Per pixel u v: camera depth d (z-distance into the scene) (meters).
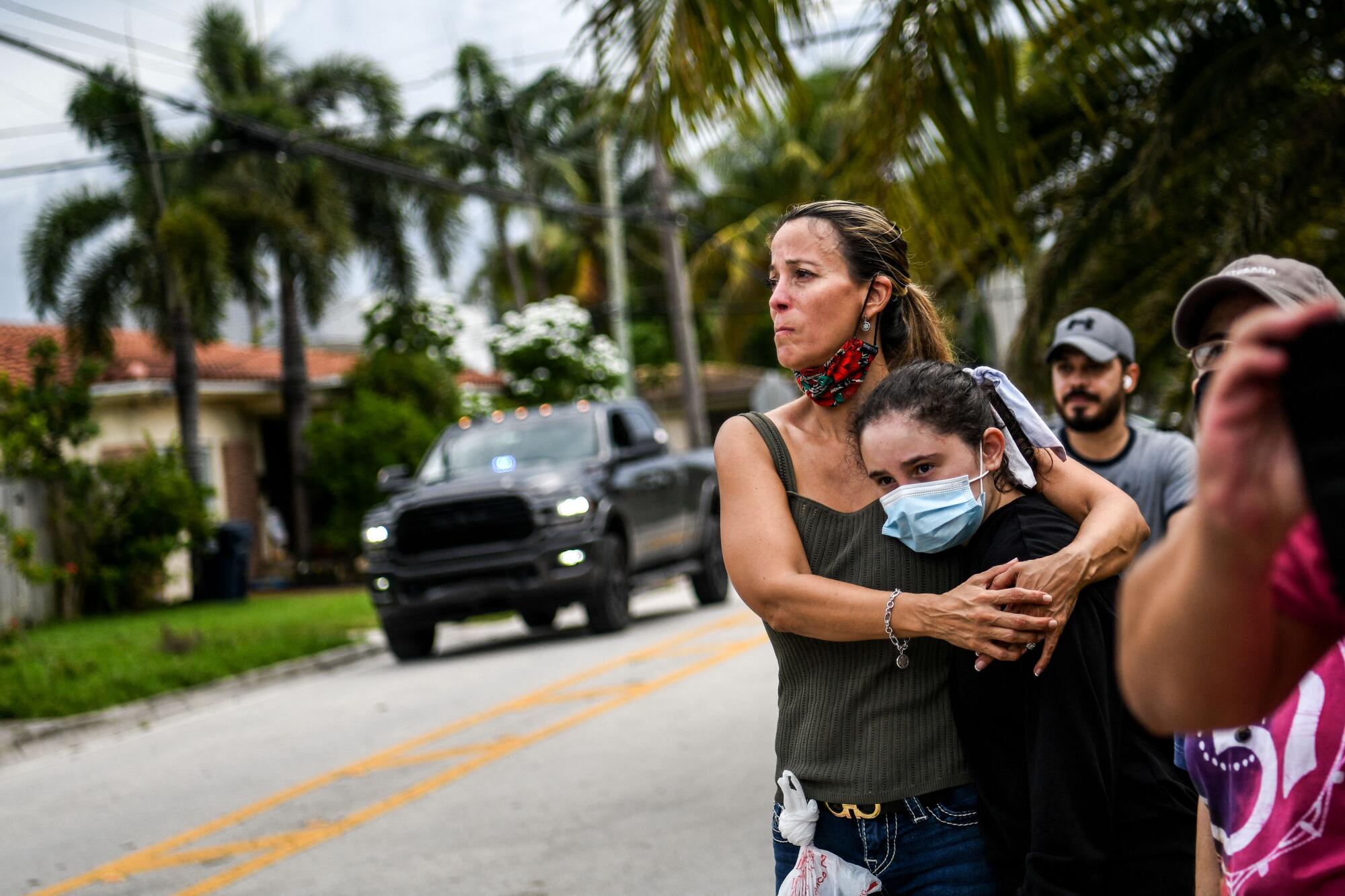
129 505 19.12
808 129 31.00
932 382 2.23
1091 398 4.71
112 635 15.38
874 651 2.30
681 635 12.57
